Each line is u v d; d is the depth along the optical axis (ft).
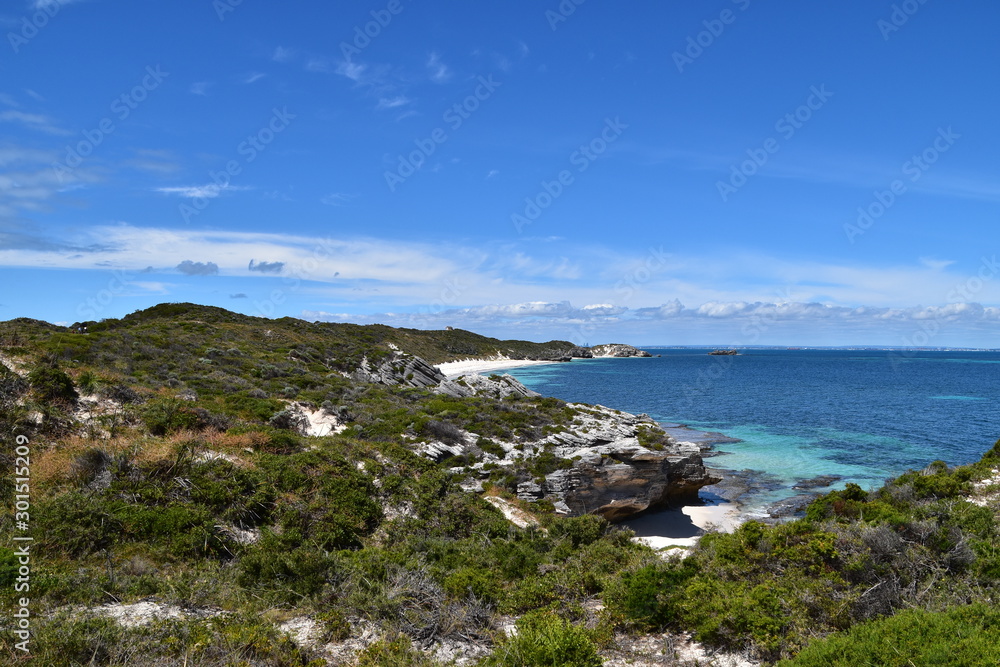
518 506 81.46
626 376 425.69
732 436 165.48
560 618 33.76
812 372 488.44
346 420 101.55
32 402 62.85
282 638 29.40
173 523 45.85
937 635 26.94
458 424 105.09
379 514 59.98
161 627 29.25
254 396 102.27
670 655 30.83
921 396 272.10
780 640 30.09
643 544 66.44
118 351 115.55
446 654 30.60
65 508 43.73
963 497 66.54
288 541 46.91
